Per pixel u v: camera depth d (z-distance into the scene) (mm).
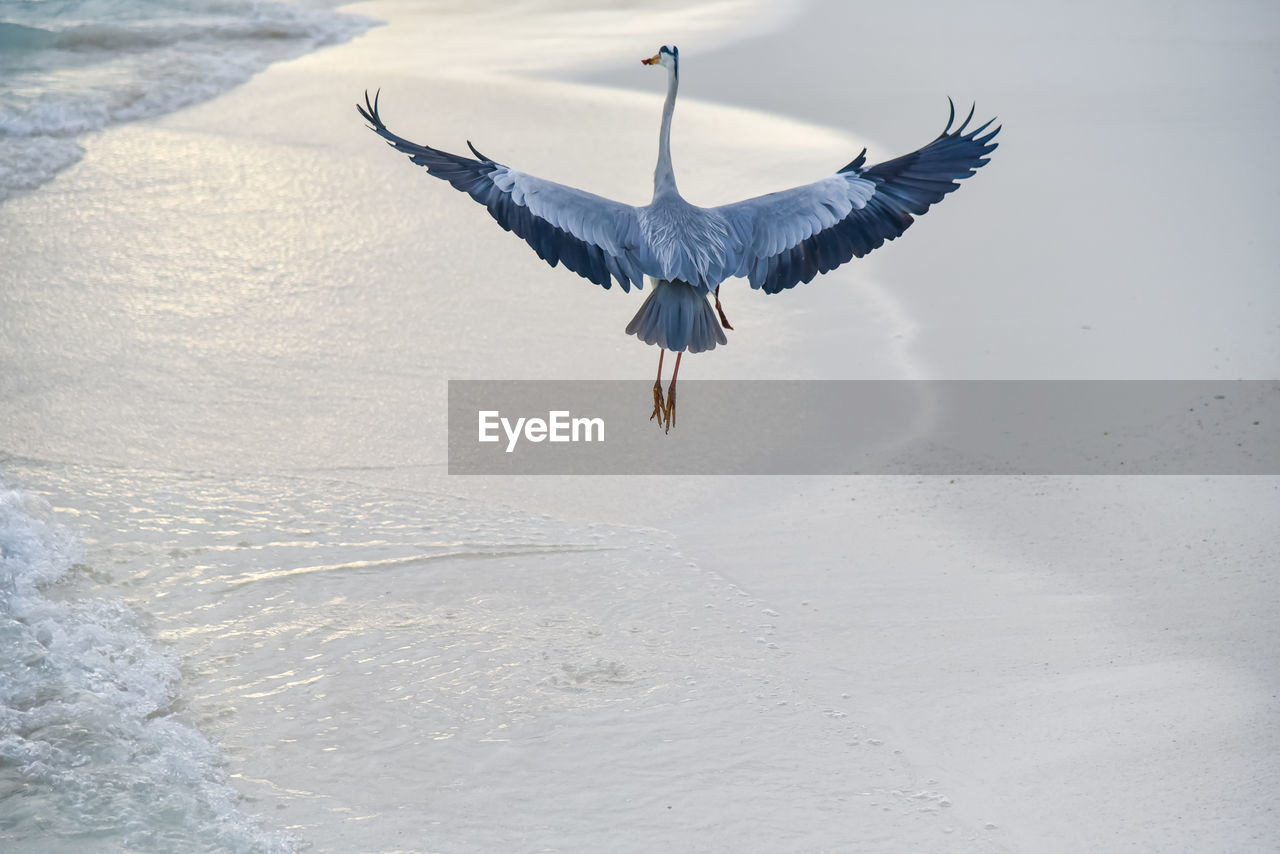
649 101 32531
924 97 32469
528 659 11422
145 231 21188
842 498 14422
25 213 21641
